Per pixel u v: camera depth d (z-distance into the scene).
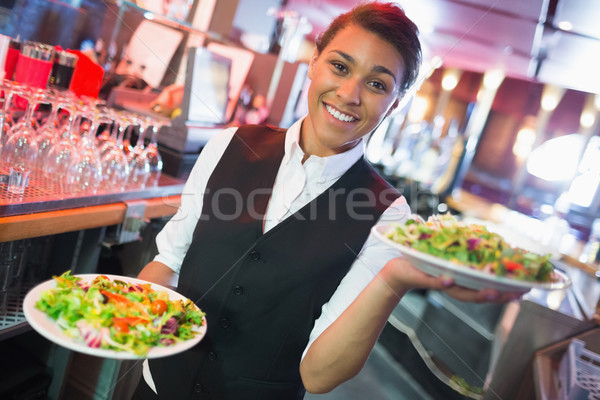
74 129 1.67
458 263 0.77
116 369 1.23
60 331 0.72
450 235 0.80
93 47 2.15
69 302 0.74
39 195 1.42
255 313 0.98
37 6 1.91
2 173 1.36
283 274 0.97
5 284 1.35
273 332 0.99
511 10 1.74
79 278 0.85
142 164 1.81
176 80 2.32
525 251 0.82
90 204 1.57
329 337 0.89
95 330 0.72
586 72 2.07
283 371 1.01
